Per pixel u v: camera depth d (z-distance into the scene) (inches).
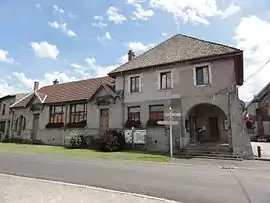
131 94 972.6
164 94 901.2
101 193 289.1
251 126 1622.8
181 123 848.3
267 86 1637.6
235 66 860.6
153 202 255.4
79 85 1257.4
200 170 494.9
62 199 260.7
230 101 786.2
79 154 763.4
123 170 471.5
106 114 1035.9
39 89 1446.9
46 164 536.4
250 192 311.1
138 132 924.6
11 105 1411.2
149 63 957.8
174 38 1043.9
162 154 786.2
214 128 968.3
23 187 313.6
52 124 1176.2
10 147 963.3
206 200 276.1
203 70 854.5
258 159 705.6
